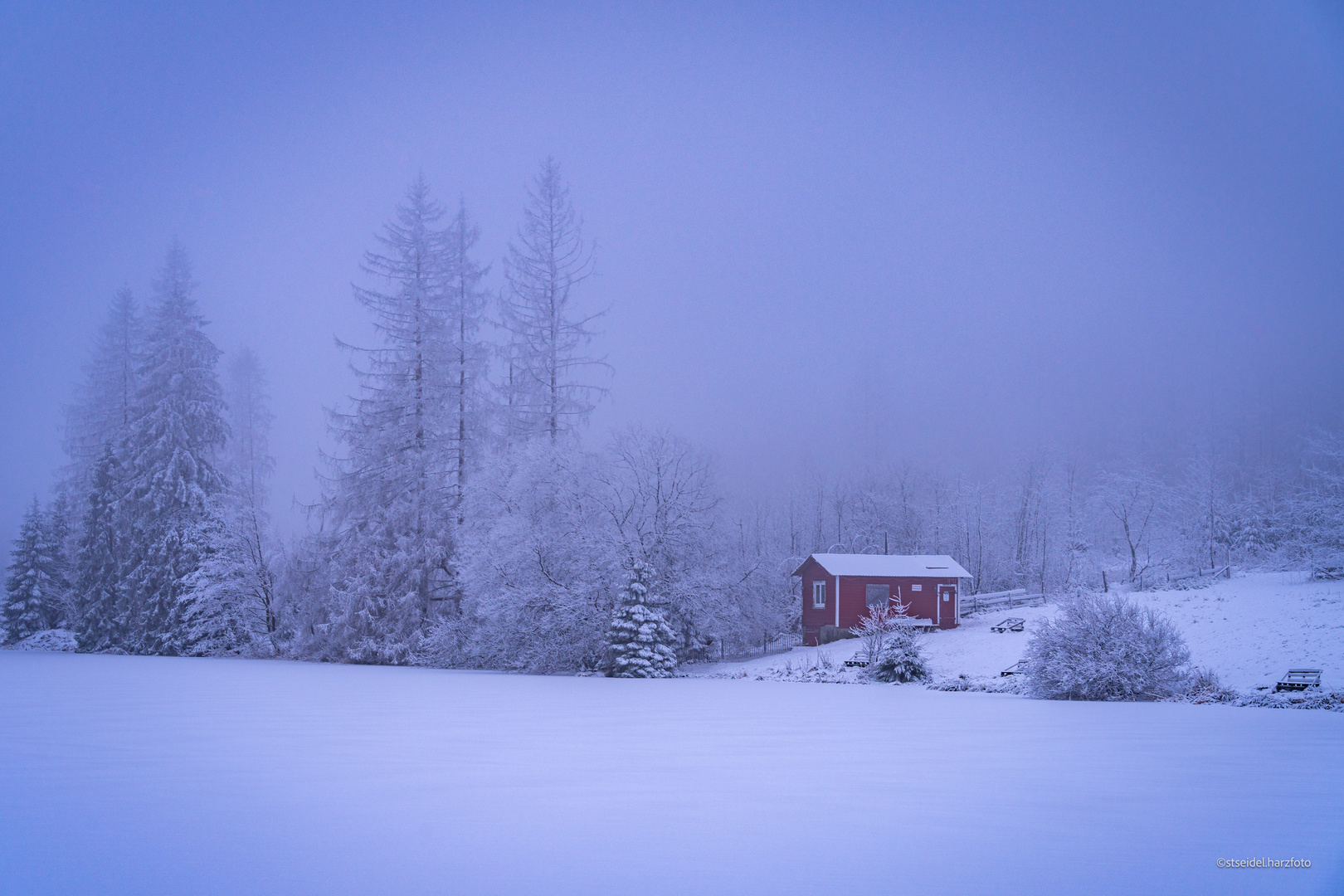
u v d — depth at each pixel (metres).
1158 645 17.50
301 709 14.32
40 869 4.89
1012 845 5.43
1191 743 10.23
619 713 14.00
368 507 37.34
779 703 16.45
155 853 5.22
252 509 40.84
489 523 34.66
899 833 5.72
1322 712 14.30
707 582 31.81
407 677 24.86
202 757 8.98
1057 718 13.32
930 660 29.05
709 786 7.37
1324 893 4.45
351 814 6.27
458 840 5.52
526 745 10.02
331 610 35.75
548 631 30.70
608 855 5.18
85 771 8.10
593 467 34.06
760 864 4.99
